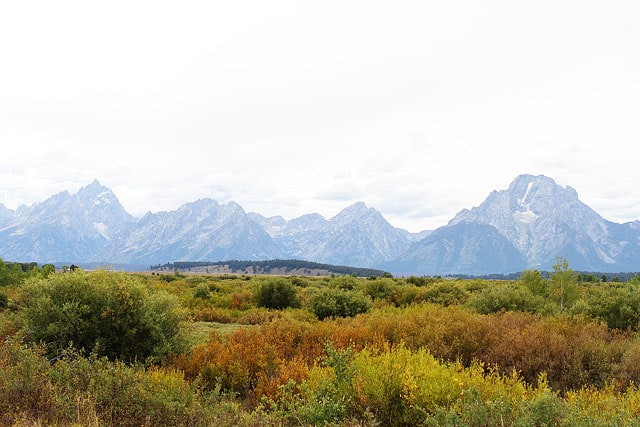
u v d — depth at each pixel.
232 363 7.61
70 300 8.38
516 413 4.28
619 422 4.20
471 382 5.41
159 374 6.57
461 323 8.99
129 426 4.67
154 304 9.12
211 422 4.73
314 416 4.87
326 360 6.03
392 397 5.35
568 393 5.58
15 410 4.37
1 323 8.39
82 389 5.14
